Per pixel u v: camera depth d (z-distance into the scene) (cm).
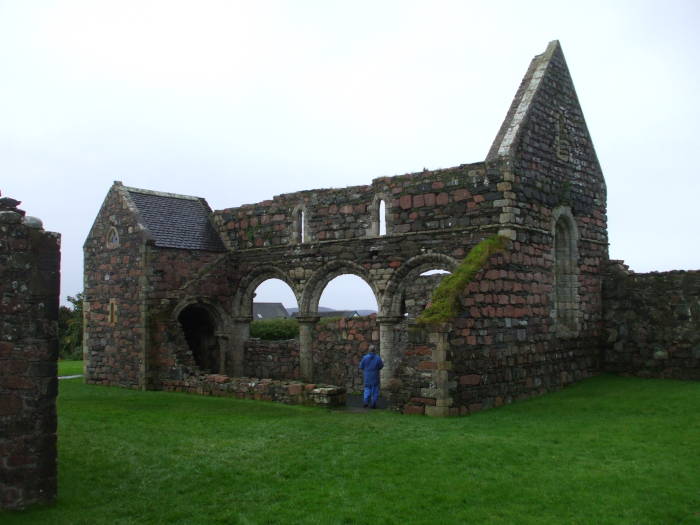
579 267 2230
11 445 929
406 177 2138
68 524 903
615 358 2294
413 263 2108
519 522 915
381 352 2194
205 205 2833
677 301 2178
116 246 2525
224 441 1372
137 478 1119
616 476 1098
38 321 952
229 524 925
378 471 1141
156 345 2367
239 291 2642
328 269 2358
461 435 1392
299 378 2436
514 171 1920
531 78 2153
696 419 1512
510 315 1872
